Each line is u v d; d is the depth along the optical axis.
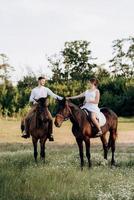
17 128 42.94
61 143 31.77
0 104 56.09
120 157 19.83
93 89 16.77
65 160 17.41
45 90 17.61
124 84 64.19
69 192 11.51
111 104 62.16
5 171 14.36
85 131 16.25
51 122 17.47
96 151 24.14
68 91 62.81
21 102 57.22
